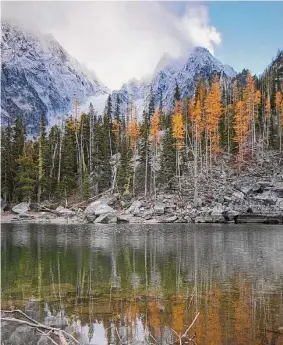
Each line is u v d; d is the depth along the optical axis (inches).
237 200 2623.0
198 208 2642.7
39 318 494.3
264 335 429.4
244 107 3762.3
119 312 522.9
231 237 1552.7
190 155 3631.9
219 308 537.6
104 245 1325.0
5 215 2947.8
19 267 895.7
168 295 617.0
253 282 713.6
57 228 2086.6
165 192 3088.1
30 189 3134.8
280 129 3575.3
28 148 3757.4
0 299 598.2
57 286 691.4
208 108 3427.7
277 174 3041.3
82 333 441.1
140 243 1375.5
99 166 3585.1
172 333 439.2
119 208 2950.3
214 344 404.8
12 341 414.6
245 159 3410.4
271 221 2353.6
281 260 973.8
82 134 3917.3
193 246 1273.4
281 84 4692.4
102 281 734.5
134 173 3275.1
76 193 3435.0
